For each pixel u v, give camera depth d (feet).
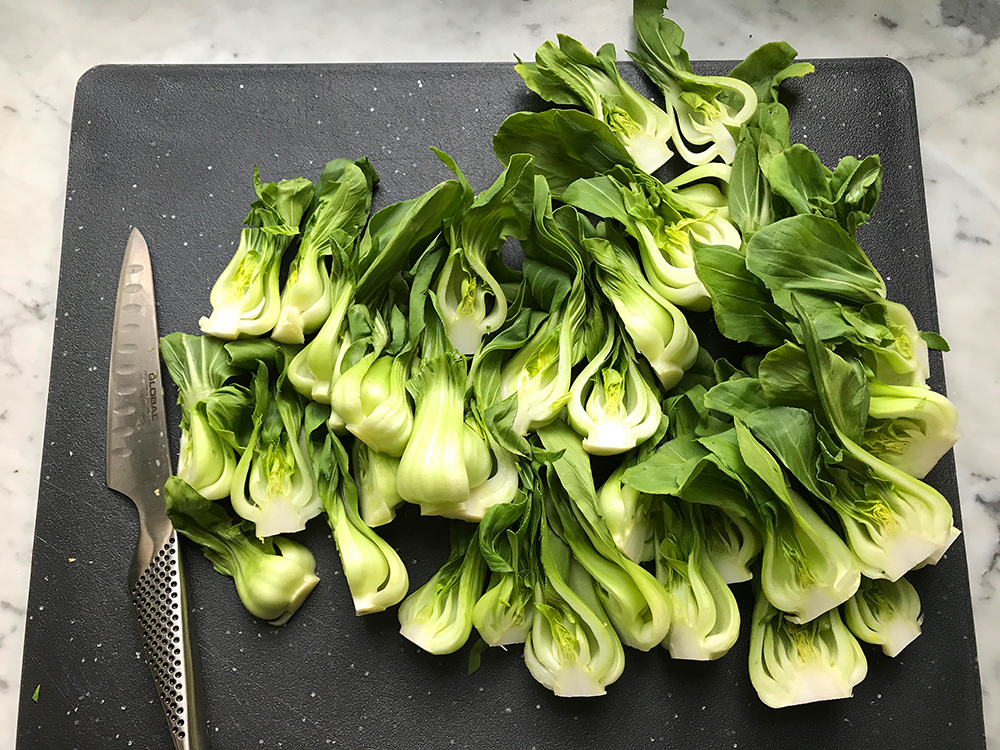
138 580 1.26
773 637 1.25
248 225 1.30
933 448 1.23
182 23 1.49
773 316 1.23
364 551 1.22
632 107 1.38
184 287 1.36
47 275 1.45
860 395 1.18
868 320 1.23
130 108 1.40
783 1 1.51
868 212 1.26
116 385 1.30
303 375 1.27
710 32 1.50
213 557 1.27
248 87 1.41
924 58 1.51
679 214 1.30
